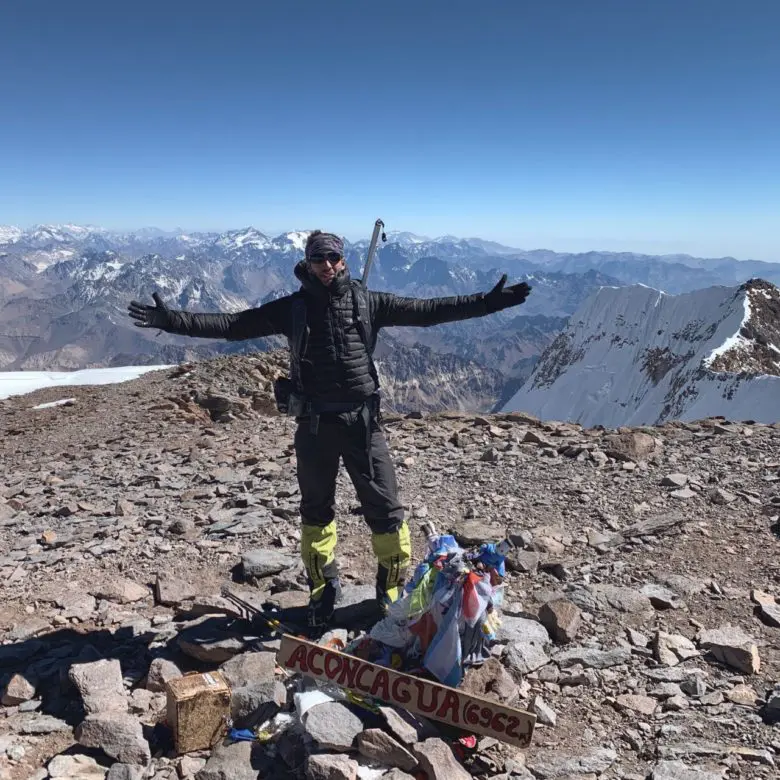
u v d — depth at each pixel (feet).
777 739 9.16
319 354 10.74
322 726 8.79
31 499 22.41
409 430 28.22
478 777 8.76
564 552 14.98
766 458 21.12
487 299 11.02
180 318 10.52
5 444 36.60
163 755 9.09
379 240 11.33
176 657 11.29
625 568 14.19
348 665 9.54
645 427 27.35
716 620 12.21
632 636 11.57
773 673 10.69
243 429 33.71
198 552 15.80
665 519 16.17
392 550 11.64
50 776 8.46
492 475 20.71
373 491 11.35
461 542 15.53
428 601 10.01
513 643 11.00
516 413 30.01
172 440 32.01
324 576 11.70
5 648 11.47
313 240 10.41
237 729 9.36
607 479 19.84
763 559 14.46
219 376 50.37
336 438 11.01
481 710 8.89
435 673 9.72
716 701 10.00
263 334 11.07
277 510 18.06
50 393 57.88
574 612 11.79
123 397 48.80
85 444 33.73
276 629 11.35
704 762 8.77
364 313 10.86
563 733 9.52
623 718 9.80
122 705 9.80
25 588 14.16
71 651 11.49
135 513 19.36
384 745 8.54
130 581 14.12
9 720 9.80
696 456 21.88
